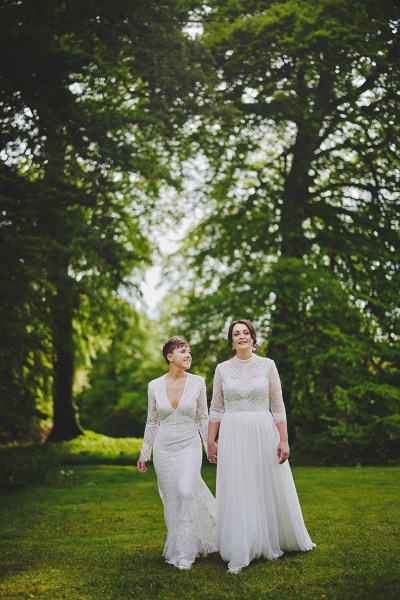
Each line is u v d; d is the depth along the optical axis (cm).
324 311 1647
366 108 1658
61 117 1250
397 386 1634
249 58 1670
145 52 1363
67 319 1742
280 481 549
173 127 1468
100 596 456
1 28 1133
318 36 1570
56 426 2050
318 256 1714
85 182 1315
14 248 1147
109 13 1290
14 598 454
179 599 445
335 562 512
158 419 577
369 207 1798
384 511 731
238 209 1895
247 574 492
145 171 1358
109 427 2773
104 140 1299
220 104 1481
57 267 1253
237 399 556
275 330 1722
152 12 1360
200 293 1955
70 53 1203
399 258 1652
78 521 765
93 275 1483
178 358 566
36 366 1209
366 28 1538
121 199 1773
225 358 1862
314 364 1599
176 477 548
